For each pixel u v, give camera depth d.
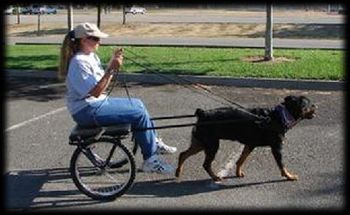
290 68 10.51
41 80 10.74
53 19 33.19
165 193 5.52
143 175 5.88
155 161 5.65
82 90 5.40
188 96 9.21
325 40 18.11
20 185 5.71
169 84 10.09
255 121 5.58
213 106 8.60
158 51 13.82
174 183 5.73
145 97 9.14
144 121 5.58
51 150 6.65
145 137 5.60
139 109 5.55
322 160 6.24
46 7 39.03
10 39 19.66
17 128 7.53
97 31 5.49
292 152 6.48
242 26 25.44
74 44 5.50
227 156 6.38
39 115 8.18
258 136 5.62
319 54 12.76
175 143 6.85
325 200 5.35
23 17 34.75
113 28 24.69
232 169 6.03
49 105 8.75
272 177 5.83
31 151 6.62
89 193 5.39
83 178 5.73
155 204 5.31
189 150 5.74
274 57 12.16
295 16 35.09
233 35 21.08
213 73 10.27
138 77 10.30
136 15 36.00
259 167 6.06
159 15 36.41
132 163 5.41
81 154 5.79
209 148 5.64
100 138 5.39
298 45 15.90
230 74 10.20
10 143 6.91
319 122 7.56
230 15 36.56
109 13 37.59
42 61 12.35
